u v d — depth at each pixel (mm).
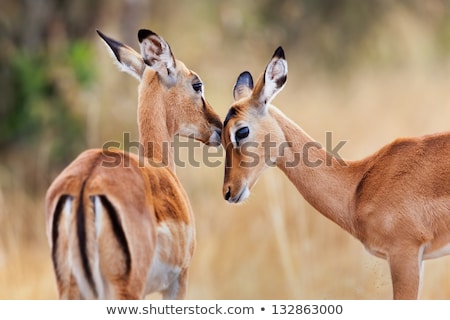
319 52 22125
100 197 7246
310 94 20906
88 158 7562
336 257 12820
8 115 16828
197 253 13289
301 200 13406
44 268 13547
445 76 20312
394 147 8570
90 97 16719
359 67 22141
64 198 7262
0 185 15359
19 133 16797
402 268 8328
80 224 7172
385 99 18703
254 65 19562
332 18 22406
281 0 22125
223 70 19094
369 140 16016
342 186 8625
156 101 8891
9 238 13562
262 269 12961
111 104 16938
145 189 7609
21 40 17750
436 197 8273
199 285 12930
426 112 16766
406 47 22500
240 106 8617
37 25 17891
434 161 8359
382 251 8492
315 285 12406
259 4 21859
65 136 16594
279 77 8570
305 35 22219
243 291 12773
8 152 16688
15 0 17953
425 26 22500
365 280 11922
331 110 17969
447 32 22266
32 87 16797
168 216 7828
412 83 19859
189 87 9047
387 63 22156
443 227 8289
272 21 21922
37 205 15703
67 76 16844
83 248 7156
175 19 20141
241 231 13453
